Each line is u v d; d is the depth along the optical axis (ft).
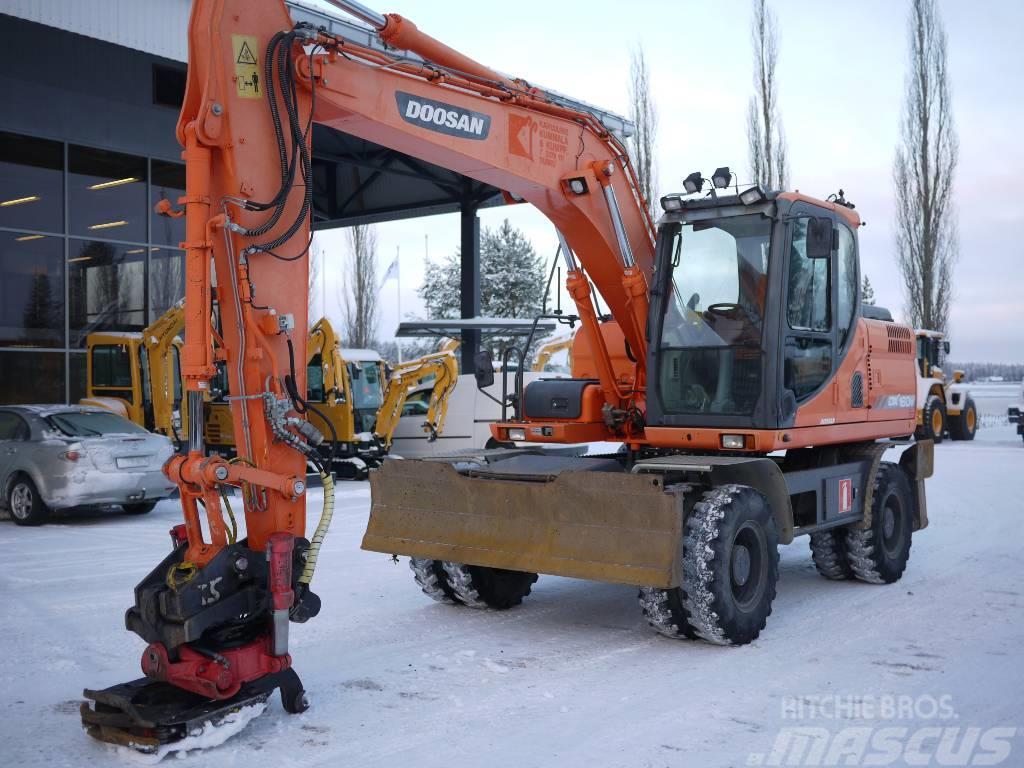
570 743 13.73
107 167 56.75
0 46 51.34
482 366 25.21
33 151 53.21
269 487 14.85
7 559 28.78
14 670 17.46
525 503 19.67
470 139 19.74
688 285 22.15
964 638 19.52
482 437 53.72
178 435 48.06
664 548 17.93
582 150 22.56
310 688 16.40
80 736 14.12
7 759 13.20
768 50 107.45
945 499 41.86
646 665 17.75
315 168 84.33
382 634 20.18
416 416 56.59
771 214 21.03
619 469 22.04
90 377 50.88
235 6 15.25
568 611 22.41
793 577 26.43
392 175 80.89
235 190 15.08
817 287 22.65
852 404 24.04
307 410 15.78
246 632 14.76
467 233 76.89
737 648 18.83
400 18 18.45
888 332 26.61
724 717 14.79
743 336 21.24
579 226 22.68
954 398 77.97
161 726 13.20
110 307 56.95
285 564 14.58
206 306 14.70
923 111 107.55
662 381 22.35
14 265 52.44
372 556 29.22
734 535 18.60
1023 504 40.29
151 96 58.54
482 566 20.47
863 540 24.48
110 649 18.85
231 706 13.89
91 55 55.36
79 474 35.37
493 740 13.87
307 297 15.94
